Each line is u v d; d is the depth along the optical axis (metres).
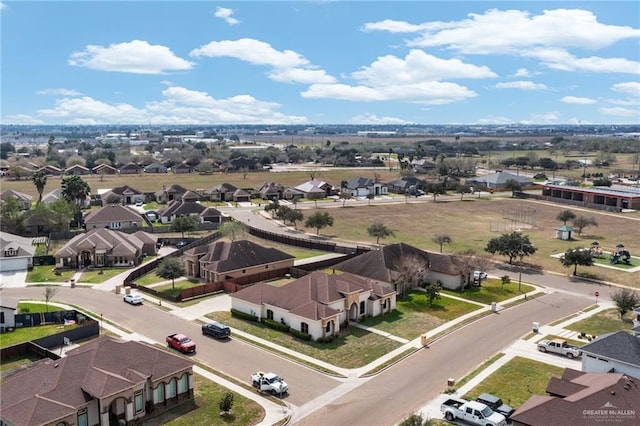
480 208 170.12
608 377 43.50
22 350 58.19
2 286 85.81
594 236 127.12
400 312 73.25
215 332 62.78
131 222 131.12
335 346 60.88
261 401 47.72
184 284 87.25
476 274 86.69
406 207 172.00
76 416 40.97
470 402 44.53
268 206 158.88
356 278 73.81
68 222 126.62
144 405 44.84
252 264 89.38
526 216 154.12
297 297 67.12
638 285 87.12
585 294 82.31
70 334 61.47
